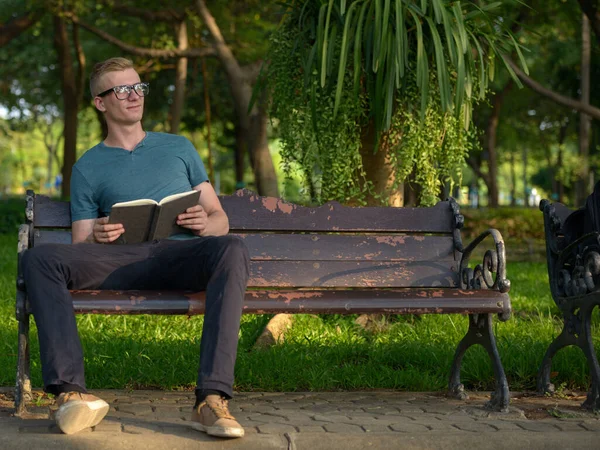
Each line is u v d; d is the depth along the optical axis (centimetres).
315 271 414
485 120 3098
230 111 2959
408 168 586
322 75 542
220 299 318
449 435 316
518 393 416
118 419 335
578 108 1511
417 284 416
